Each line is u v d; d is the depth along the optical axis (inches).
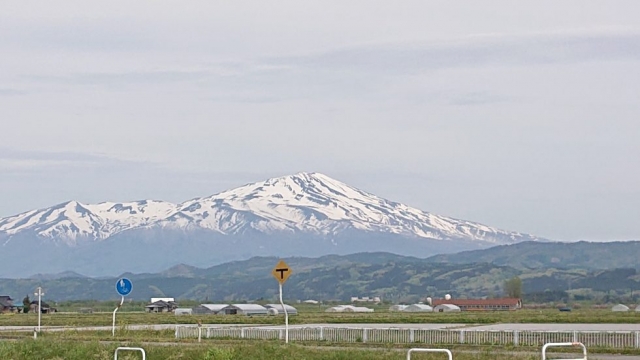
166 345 1884.8
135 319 4584.2
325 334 2399.1
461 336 2234.3
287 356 1514.5
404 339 2290.8
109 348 1637.6
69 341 1907.0
